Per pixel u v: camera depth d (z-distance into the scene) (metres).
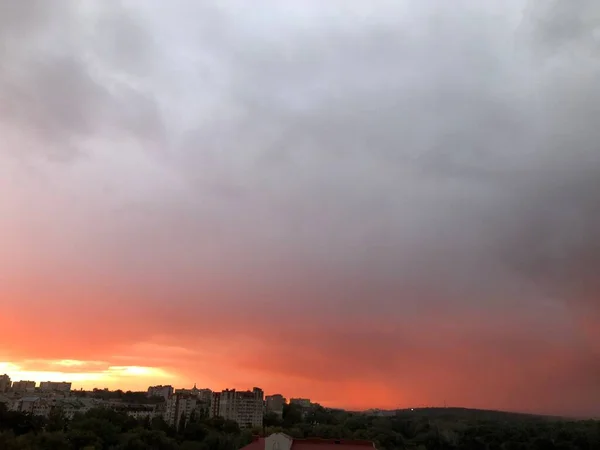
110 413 154.50
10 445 105.56
